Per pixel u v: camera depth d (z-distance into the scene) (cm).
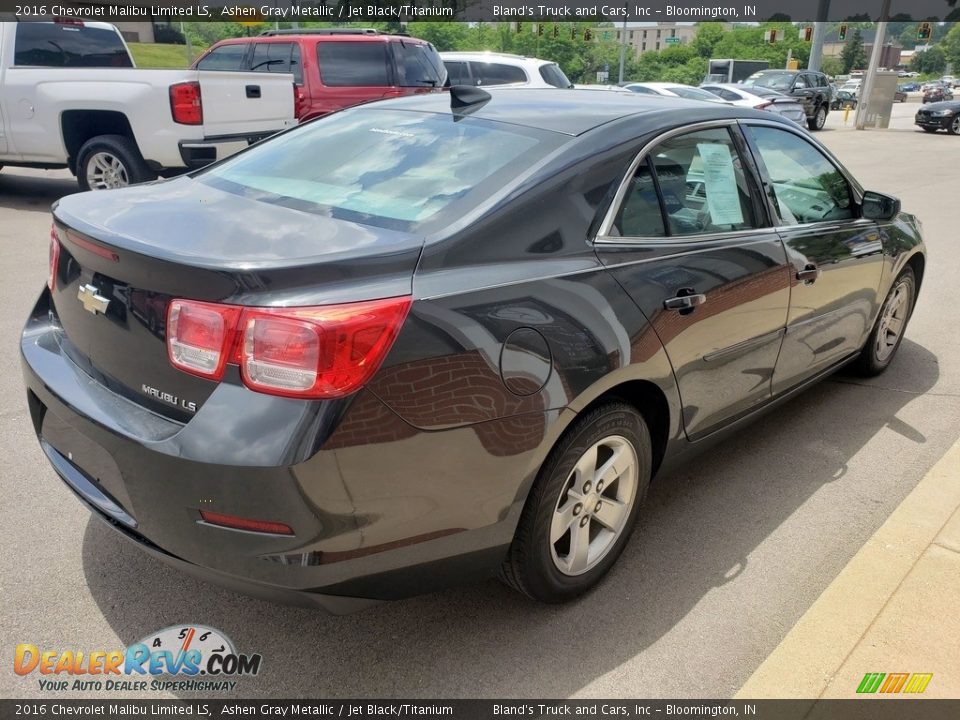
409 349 204
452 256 222
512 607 272
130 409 218
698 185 302
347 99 977
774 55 8175
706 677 244
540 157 261
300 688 236
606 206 262
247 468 191
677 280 274
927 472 367
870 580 284
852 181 407
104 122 853
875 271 410
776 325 331
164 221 238
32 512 312
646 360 258
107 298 224
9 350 470
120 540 298
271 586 204
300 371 192
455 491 218
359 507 203
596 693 237
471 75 1274
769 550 308
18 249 707
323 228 232
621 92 357
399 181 262
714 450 388
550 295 235
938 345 546
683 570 294
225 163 323
